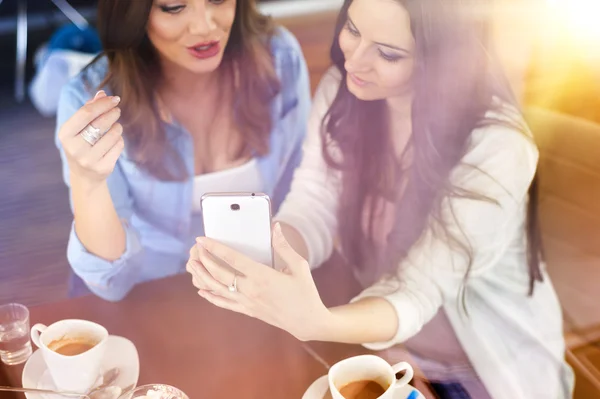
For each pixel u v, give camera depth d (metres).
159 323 0.96
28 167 1.75
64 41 1.72
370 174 1.23
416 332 1.07
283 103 1.45
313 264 1.23
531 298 1.17
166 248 1.42
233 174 1.44
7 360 0.89
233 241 0.91
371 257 1.19
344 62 1.27
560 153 1.11
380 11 1.16
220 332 0.95
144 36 1.29
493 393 1.10
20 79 1.81
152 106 1.34
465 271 1.13
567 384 1.14
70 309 0.99
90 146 1.02
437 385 1.06
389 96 1.20
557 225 1.13
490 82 1.13
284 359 0.90
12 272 1.50
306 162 1.36
